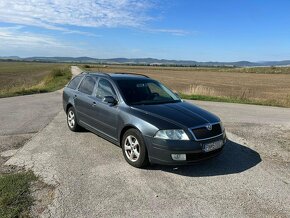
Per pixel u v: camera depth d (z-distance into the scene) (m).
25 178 4.91
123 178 5.05
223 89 37.25
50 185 4.72
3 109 11.87
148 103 6.13
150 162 5.35
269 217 3.96
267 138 7.85
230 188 4.78
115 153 6.30
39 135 7.63
